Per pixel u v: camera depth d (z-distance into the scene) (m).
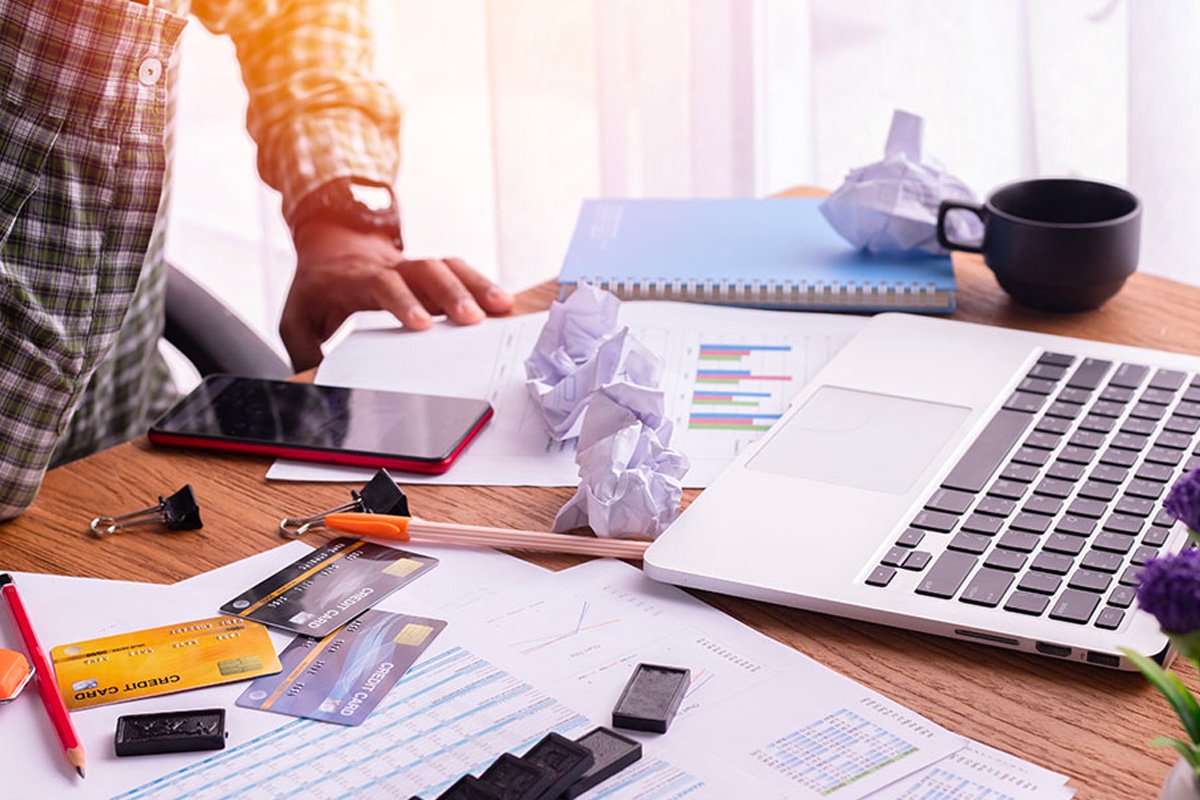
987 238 0.89
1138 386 0.74
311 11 1.17
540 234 1.68
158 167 0.73
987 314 0.88
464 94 2.04
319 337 1.02
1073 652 0.54
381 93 1.17
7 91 0.70
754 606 0.60
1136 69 1.24
